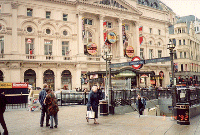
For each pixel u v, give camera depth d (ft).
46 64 116.67
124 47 148.36
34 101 57.77
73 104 74.79
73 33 125.08
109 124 37.09
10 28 108.58
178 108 36.50
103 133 30.32
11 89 76.64
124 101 58.95
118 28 142.51
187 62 193.88
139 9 158.40
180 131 31.01
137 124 36.78
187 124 35.86
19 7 111.04
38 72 114.11
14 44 108.17
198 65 224.74
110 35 130.00
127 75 114.42
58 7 121.29
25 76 111.14
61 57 120.78
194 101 53.42
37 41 115.44
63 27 123.13
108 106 50.26
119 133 30.19
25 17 112.27
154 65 158.92
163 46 171.22
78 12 123.34
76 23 125.80
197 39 227.81
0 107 29.63
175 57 197.47
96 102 38.27
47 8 118.42
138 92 71.05
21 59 109.70
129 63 49.32
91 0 127.54
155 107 80.69
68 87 122.83
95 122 37.70
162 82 166.50
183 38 195.21
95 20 134.72
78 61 120.78
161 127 33.91
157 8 174.40
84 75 122.42
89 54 128.16
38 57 114.62
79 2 122.21
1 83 74.95
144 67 154.51
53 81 119.14
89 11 126.82
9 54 107.14
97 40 134.72
